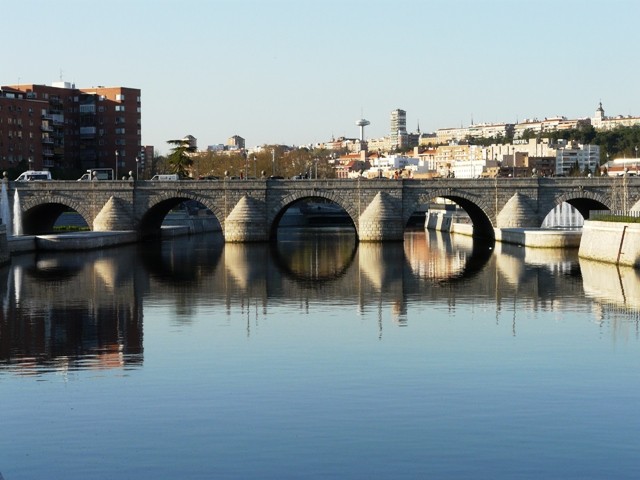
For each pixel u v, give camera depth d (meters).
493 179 163.50
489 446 42.22
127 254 141.00
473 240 176.62
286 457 41.06
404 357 60.44
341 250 149.75
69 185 162.50
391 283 102.25
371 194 163.88
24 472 39.78
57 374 56.41
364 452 41.56
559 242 145.88
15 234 161.25
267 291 95.38
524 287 96.81
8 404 49.62
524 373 55.62
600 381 53.53
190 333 69.81
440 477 38.59
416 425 45.25
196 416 47.06
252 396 50.72
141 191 163.88
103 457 41.34
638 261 110.50
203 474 39.22
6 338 68.25
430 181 163.50
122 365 58.75
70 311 81.31
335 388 52.28
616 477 38.53
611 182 161.38
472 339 66.75
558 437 43.34
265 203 164.38
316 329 71.31
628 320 74.62
